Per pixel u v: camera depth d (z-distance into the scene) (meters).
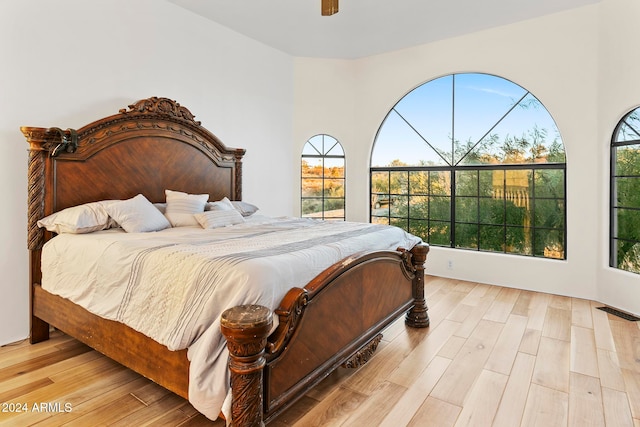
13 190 2.64
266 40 4.52
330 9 2.51
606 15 3.47
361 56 5.11
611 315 3.23
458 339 2.73
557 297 3.78
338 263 1.97
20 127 2.56
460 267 4.50
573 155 3.76
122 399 1.94
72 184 2.77
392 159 5.11
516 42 4.04
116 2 3.18
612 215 3.58
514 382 2.12
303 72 5.10
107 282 2.03
